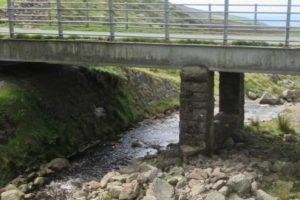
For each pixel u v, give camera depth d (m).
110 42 26.61
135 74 41.59
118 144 31.38
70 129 29.84
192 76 24.67
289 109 40.66
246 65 24.30
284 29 24.38
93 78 35.09
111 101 35.62
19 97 28.06
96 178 25.36
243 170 22.98
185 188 21.77
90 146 30.61
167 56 25.59
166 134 34.03
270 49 23.77
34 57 28.58
